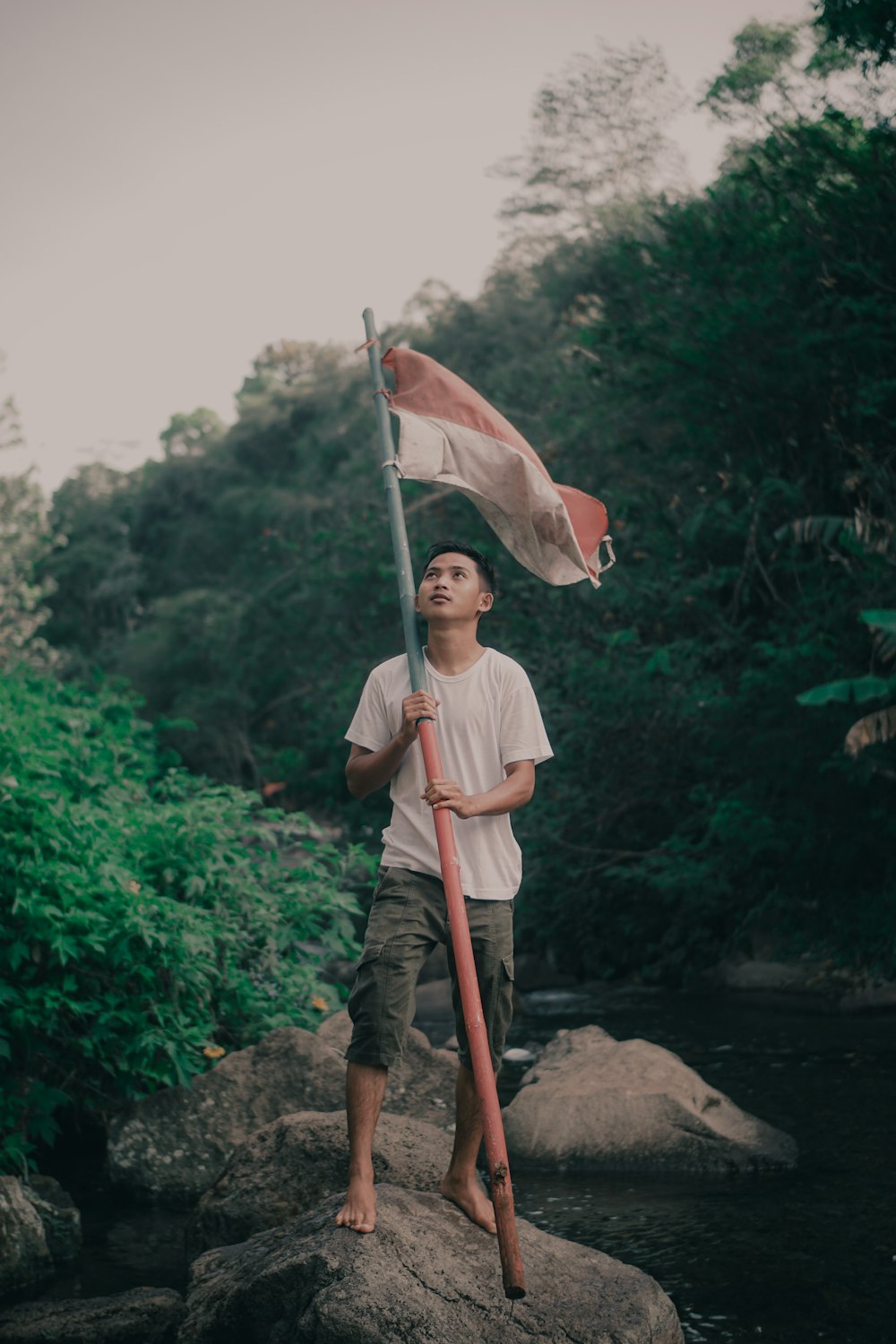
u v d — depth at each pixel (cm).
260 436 4062
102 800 562
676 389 1082
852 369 988
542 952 1093
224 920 538
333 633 1603
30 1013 452
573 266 2002
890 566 845
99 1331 317
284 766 1755
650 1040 709
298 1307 279
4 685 586
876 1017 746
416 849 295
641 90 2019
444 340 2620
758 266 1021
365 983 288
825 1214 390
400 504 320
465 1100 303
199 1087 462
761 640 1085
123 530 4881
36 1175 418
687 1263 354
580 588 1102
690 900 977
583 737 1041
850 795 900
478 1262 286
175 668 2888
